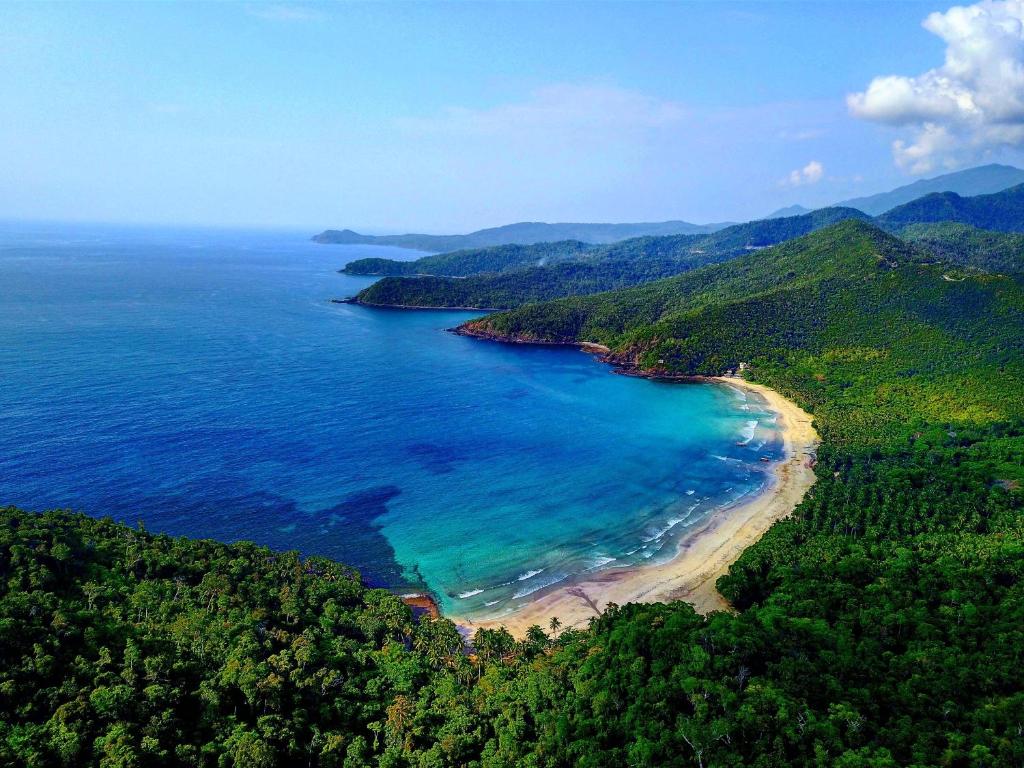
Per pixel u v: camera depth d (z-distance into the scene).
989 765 68.25
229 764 72.38
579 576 127.88
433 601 119.94
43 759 67.44
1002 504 139.88
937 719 78.06
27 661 78.12
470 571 129.50
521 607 117.94
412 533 143.00
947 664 87.00
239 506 149.38
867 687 83.56
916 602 103.06
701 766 72.25
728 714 77.25
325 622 100.88
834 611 102.94
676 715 79.88
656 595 120.75
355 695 86.31
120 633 87.88
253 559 117.88
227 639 90.19
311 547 135.50
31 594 88.81
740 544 139.38
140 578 104.25
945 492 148.62
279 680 82.69
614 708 82.50
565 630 107.56
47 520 109.38
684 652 89.31
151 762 69.88
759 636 91.50
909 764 69.81
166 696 77.94
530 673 91.69
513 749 77.69
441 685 89.50
